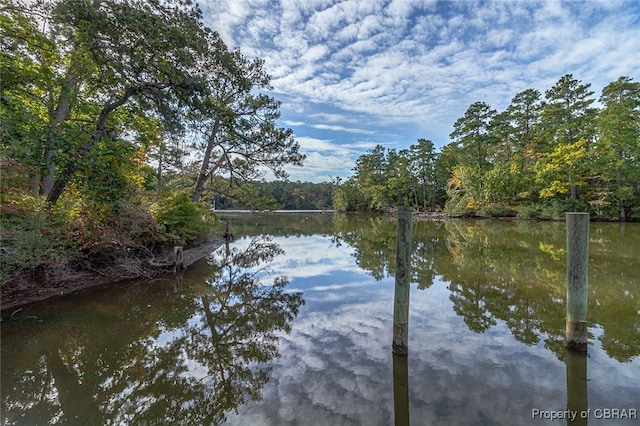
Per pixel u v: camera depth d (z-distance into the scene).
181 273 7.79
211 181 14.34
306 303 5.43
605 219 20.27
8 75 5.18
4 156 4.50
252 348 3.73
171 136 9.61
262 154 13.10
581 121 21.59
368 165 44.12
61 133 5.67
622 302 4.96
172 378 3.14
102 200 6.50
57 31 5.61
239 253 10.96
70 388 2.99
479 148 28.61
